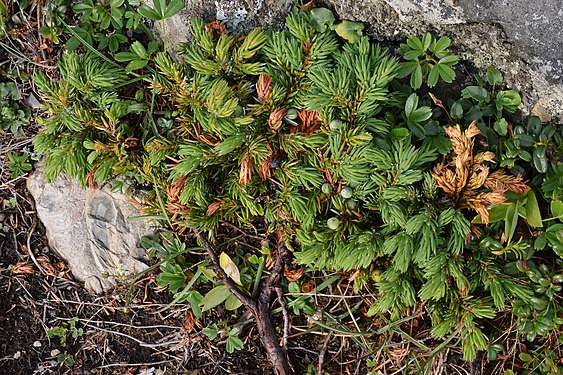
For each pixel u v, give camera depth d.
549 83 0.56
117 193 0.61
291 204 0.56
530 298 0.56
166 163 0.58
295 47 0.54
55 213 0.62
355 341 0.60
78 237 0.61
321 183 0.56
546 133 0.56
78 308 0.62
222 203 0.57
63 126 0.58
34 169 0.62
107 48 0.60
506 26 0.55
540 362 0.58
